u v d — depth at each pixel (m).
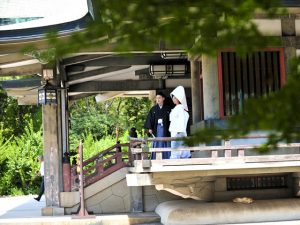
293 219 18.92
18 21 18.72
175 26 2.96
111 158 22.12
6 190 43.94
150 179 17.69
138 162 17.48
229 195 20.16
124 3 2.87
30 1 19.08
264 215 18.83
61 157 22.33
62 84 24.14
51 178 21.94
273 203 19.12
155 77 26.03
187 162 17.25
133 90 28.91
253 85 18.55
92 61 25.08
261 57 18.53
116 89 29.03
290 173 20.55
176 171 17.53
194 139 3.22
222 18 3.01
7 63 20.45
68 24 17.20
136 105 55.81
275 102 2.79
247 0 2.92
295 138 3.41
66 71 25.12
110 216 20.34
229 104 18.59
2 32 18.22
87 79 27.73
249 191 20.34
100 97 31.75
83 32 3.09
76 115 55.84
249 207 18.83
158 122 21.31
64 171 22.06
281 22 18.42
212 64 18.61
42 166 30.88
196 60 20.77
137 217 19.92
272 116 2.77
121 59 25.05
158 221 19.86
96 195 21.86
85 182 21.88
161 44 17.44
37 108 53.06
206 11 2.97
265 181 20.52
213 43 3.11
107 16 2.93
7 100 52.31
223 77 18.62
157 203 21.84
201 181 19.27
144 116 55.22
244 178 20.36
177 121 18.88
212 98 18.56
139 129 52.59
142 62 25.23
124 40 2.98
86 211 20.64
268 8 2.97
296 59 2.95
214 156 17.34
